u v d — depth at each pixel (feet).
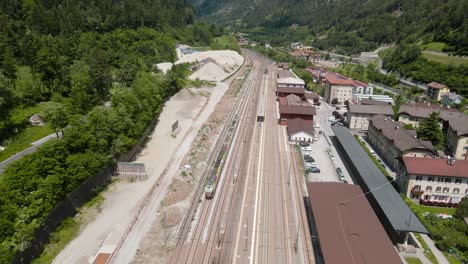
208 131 339.16
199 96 472.85
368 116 357.00
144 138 307.37
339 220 170.19
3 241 144.36
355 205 183.83
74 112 287.48
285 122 367.66
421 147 245.04
